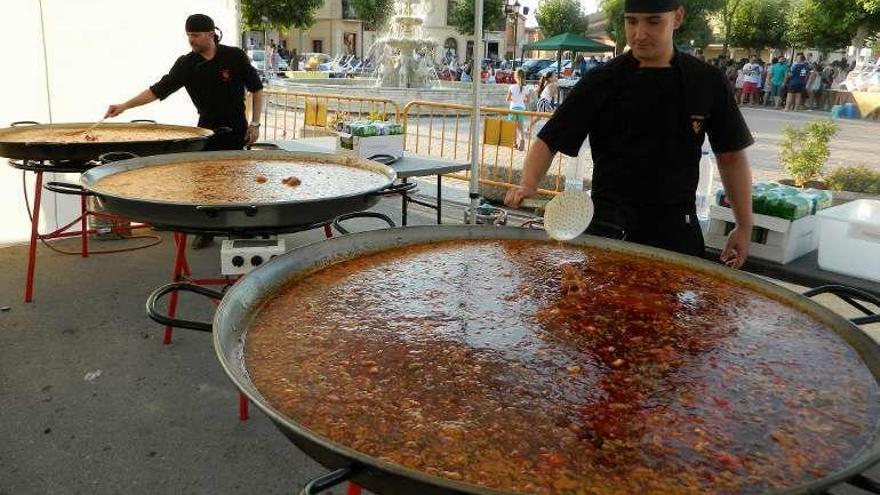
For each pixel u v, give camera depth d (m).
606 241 2.24
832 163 9.86
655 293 1.84
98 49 5.04
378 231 2.16
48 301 4.02
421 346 1.46
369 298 1.75
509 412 1.19
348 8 48.00
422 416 1.17
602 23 39.44
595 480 1.01
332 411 1.18
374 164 3.47
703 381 1.33
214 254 5.06
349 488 1.71
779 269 3.33
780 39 32.66
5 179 4.92
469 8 34.47
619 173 2.57
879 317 1.70
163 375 3.19
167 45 5.37
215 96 4.94
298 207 2.44
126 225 5.23
